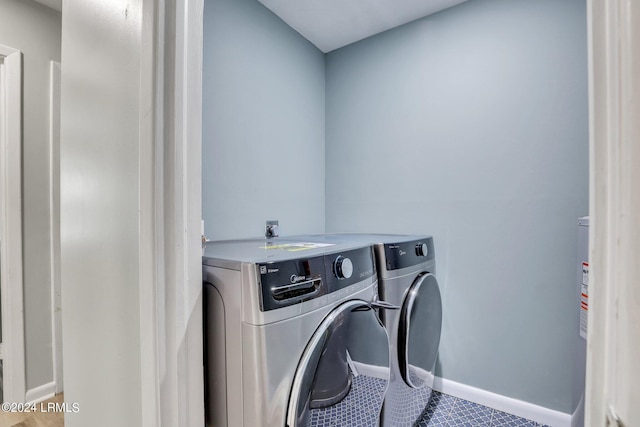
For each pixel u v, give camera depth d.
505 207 1.70
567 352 1.54
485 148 1.75
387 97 2.09
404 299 1.35
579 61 1.52
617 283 0.32
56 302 1.93
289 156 2.04
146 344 0.71
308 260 0.88
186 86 0.74
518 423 1.59
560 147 1.56
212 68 1.57
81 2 1.00
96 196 0.92
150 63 0.69
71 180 1.06
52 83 1.91
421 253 1.53
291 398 0.78
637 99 0.30
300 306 0.83
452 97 1.85
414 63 1.98
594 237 0.34
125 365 0.81
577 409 1.15
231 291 0.79
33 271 1.85
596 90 0.34
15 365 1.78
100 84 0.89
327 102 2.36
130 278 0.78
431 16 1.93
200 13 0.79
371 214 2.15
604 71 0.33
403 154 2.02
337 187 2.30
